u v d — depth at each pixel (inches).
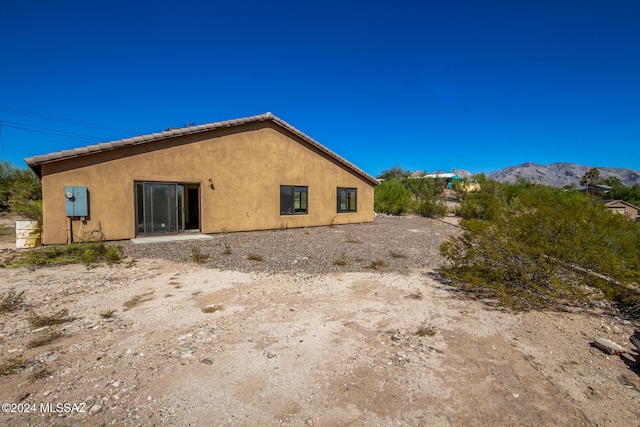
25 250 350.6
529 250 219.0
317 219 626.5
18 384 117.4
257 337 159.6
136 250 369.7
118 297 214.7
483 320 187.6
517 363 141.8
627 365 143.2
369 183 714.8
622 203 1168.8
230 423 101.6
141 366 131.6
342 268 301.6
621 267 214.7
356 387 121.5
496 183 1236.5
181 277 265.1
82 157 399.9
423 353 148.0
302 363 136.9
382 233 547.5
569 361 144.9
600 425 105.6
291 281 257.3
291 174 585.6
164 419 102.3
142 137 432.8
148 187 448.1
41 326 166.6
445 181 1871.3
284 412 107.1
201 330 166.4
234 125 509.4
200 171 485.7
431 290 242.2
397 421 104.6
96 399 110.3
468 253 249.3
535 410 111.6
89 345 148.0
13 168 860.0
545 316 196.9
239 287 240.2
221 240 445.4
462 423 104.6
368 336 163.6
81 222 401.4
